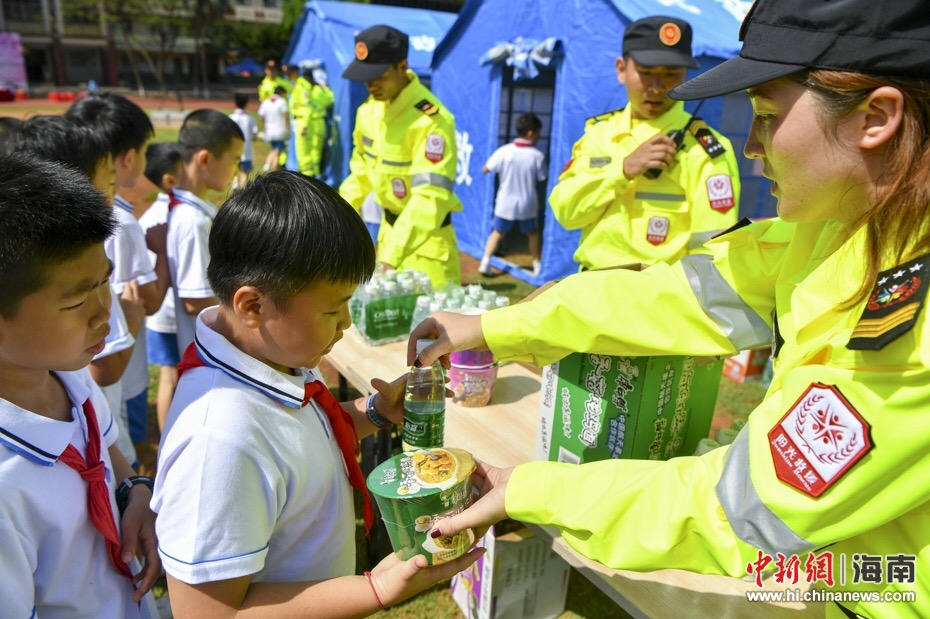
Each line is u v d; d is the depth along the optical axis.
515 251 7.45
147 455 3.26
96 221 1.01
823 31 0.83
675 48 2.66
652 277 1.36
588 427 1.55
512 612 2.20
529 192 6.25
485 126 6.90
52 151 1.84
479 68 6.82
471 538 1.17
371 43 3.50
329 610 1.06
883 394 0.82
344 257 1.01
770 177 1.01
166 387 3.14
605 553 1.12
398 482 1.13
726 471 1.00
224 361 1.05
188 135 2.76
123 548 1.26
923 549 0.90
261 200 1.01
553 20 5.59
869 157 0.87
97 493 1.15
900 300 0.81
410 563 1.07
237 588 1.01
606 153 2.87
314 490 1.13
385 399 1.53
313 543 1.17
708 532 1.01
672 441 1.56
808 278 1.04
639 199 2.80
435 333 1.50
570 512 1.14
